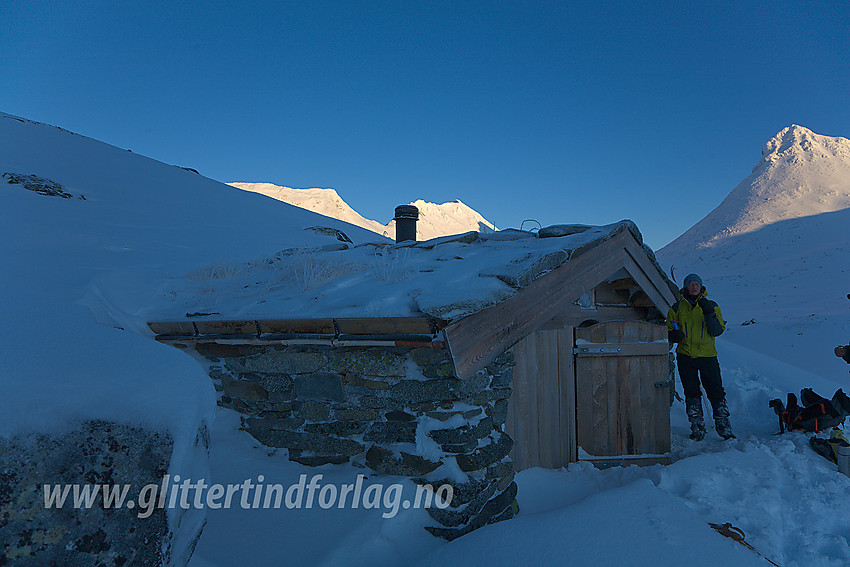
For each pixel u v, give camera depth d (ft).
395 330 11.02
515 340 12.67
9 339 4.65
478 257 15.52
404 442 11.98
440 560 9.23
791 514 12.67
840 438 16.11
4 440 3.74
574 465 16.21
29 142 63.41
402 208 23.08
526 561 8.73
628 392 16.93
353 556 9.46
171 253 29.12
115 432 4.36
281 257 22.35
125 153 80.74
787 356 41.91
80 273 17.75
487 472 11.87
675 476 14.19
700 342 18.94
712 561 8.69
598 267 16.10
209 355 15.03
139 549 4.28
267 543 9.87
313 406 13.19
